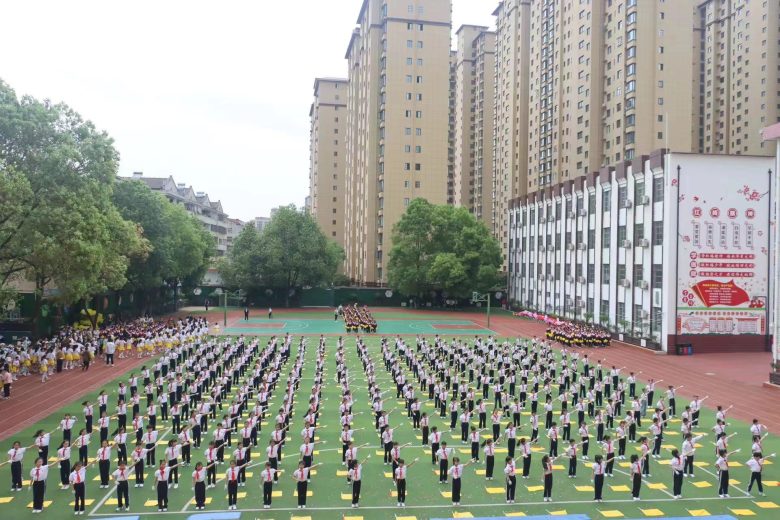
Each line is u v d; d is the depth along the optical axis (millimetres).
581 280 62750
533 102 101375
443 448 19719
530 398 29188
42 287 38562
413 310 86688
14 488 18500
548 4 95312
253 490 18812
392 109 97562
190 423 22875
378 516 17062
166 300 78125
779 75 101625
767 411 29375
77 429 24734
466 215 85688
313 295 92188
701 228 47125
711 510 17594
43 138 34500
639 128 75375
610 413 26188
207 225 130875
